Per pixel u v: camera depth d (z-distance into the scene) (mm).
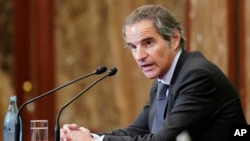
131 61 14438
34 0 15477
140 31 7129
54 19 15297
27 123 15438
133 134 8359
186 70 7258
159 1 13703
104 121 14789
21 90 15906
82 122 15023
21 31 15906
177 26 7359
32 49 15750
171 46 7297
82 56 15102
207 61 7406
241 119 7445
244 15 12094
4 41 16031
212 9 12430
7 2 15992
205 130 7227
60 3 15297
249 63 12047
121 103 14555
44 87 15312
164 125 7055
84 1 15109
